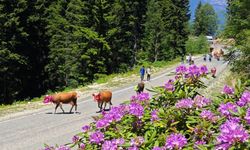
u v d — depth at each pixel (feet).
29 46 118.42
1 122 50.57
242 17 83.35
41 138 41.78
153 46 235.61
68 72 148.25
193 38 356.18
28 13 117.29
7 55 105.91
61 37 154.71
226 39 84.28
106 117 13.10
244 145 9.21
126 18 183.01
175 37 249.14
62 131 45.14
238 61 78.95
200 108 12.48
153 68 142.31
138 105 12.94
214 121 11.53
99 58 149.69
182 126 12.26
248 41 76.13
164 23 247.70
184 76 14.19
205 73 14.12
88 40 150.92
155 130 12.30
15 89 113.50
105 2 153.69
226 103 12.07
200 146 10.41
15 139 41.47
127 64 178.50
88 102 68.13
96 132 12.52
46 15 125.29
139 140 11.60
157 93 14.02
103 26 155.22
